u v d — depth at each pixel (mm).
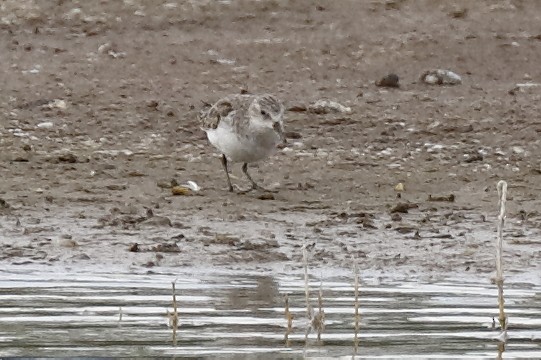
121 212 14484
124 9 23953
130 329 9758
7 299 10805
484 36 23250
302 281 11773
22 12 23625
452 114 19469
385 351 9109
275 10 24172
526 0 24891
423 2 24656
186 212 14641
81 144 17578
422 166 17109
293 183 16172
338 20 23891
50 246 12992
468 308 10625
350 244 13406
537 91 20953
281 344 9312
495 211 15086
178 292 11164
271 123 15211
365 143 18047
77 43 22562
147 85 20547
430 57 22391
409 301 10922
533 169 17016
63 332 9617
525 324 9992
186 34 23219
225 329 9789
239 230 13875
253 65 21844
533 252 13148
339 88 20812
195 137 18172
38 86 20125
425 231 14008
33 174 16094
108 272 12070
